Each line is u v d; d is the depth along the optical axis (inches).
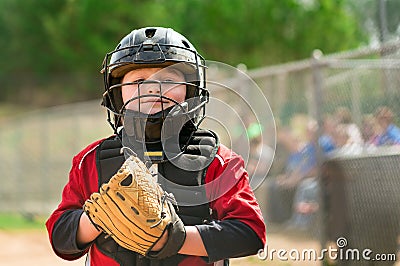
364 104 564.7
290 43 2659.9
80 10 2687.0
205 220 212.8
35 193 1438.2
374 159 494.0
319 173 548.4
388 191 486.6
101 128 1529.3
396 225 486.6
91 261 223.0
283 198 701.3
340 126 577.3
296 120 697.0
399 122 525.3
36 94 2512.3
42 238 887.1
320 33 2610.7
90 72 2689.5
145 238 191.3
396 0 568.7
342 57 567.8
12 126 1576.0
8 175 1494.8
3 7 2775.6
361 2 1283.2
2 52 2738.7
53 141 1493.6
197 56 228.5
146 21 2674.7
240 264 564.7
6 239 872.3
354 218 508.1
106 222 191.6
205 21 2721.5
